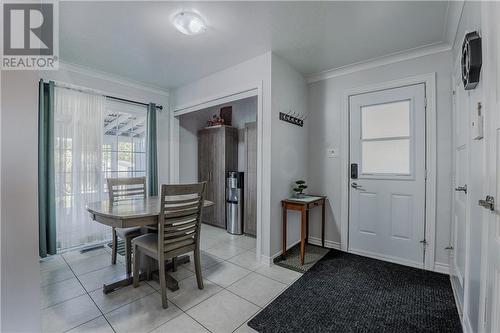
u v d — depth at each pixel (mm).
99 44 2465
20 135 779
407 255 2600
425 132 2504
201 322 1650
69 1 1799
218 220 4148
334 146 3127
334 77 3131
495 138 993
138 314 1727
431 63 2475
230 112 4375
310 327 1606
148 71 3180
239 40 2385
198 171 4488
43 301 1873
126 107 3486
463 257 1677
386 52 2600
